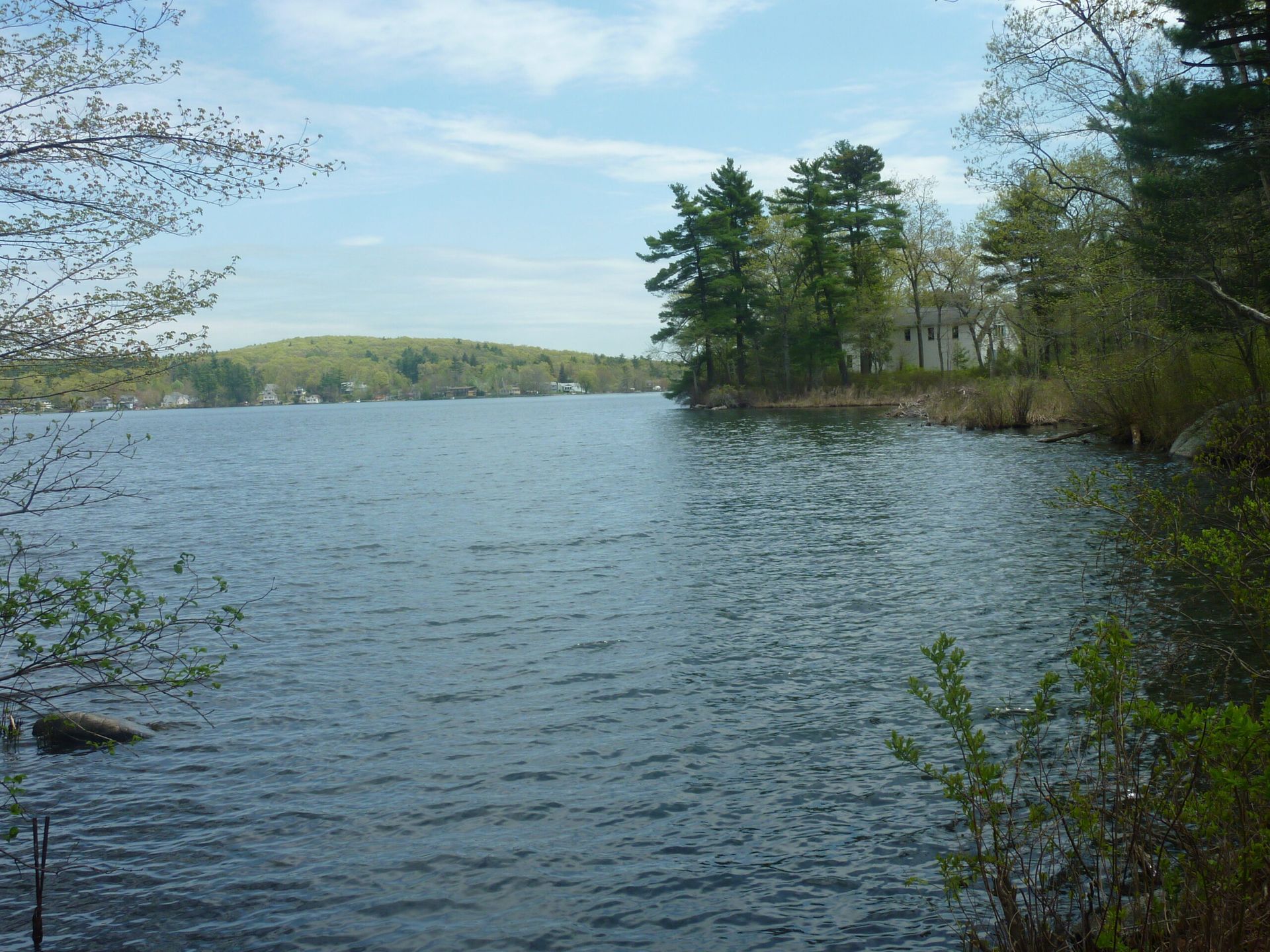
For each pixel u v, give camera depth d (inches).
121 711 423.2
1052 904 195.9
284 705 427.2
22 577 260.8
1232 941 161.8
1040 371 2153.1
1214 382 1144.8
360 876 277.3
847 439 1854.1
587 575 695.7
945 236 2864.2
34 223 277.6
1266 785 164.7
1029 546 709.3
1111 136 990.4
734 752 358.3
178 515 1144.8
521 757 361.1
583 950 237.9
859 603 571.8
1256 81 888.9
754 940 238.7
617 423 3299.7
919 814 299.7
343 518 1079.6
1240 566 265.9
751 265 3176.7
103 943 247.4
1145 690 351.9
